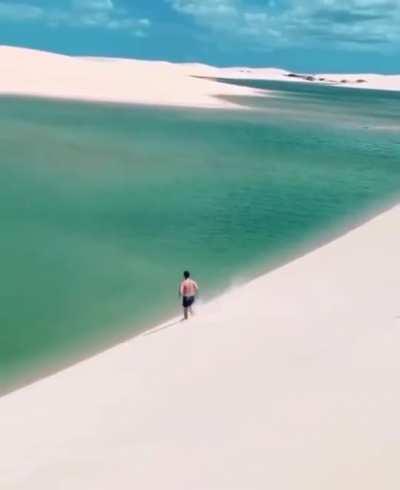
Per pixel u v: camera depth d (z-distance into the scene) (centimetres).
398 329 1329
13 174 3806
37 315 1886
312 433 870
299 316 1695
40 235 2692
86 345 1684
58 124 6003
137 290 2136
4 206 3109
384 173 4981
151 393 1271
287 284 2080
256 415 986
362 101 16925
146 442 996
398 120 10475
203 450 902
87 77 11012
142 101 8888
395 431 820
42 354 1630
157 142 5500
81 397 1311
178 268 2398
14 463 1031
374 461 760
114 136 5578
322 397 993
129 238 2759
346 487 721
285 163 5106
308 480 753
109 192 3575
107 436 1073
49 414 1239
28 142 4903
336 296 1895
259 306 1856
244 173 4503
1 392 1420
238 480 789
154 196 3575
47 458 1025
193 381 1292
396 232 2714
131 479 862
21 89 8900
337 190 4156
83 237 2717
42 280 2180
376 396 949
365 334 1343
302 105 12231
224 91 12456
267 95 14188
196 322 1769
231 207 3475
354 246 2531
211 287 2191
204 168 4538
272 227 3106
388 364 1089
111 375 1420
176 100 9431
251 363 1322
